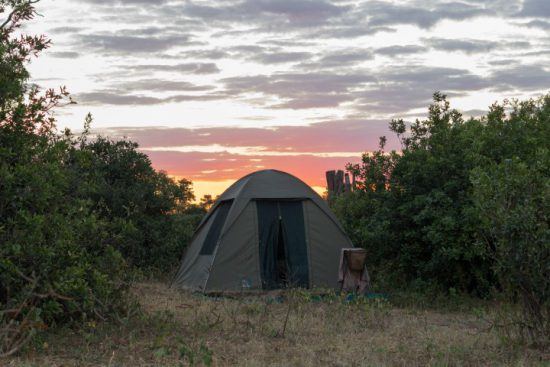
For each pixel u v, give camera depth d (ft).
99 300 28.99
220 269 44.06
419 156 47.50
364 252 43.32
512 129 45.91
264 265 44.96
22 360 22.18
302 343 27.09
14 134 29.09
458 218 43.16
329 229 46.73
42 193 27.63
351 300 38.45
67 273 26.68
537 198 26.94
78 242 30.40
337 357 24.40
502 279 27.68
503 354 24.98
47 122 30.91
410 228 47.19
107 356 23.47
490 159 42.63
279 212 46.09
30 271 26.30
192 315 33.09
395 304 41.37
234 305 37.01
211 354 23.52
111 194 58.44
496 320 28.22
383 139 53.06
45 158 29.68
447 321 34.73
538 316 26.32
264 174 47.26
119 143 63.93
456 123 49.85
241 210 45.37
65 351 24.09
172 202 64.03
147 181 63.10
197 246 49.29
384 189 50.11
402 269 48.14
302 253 45.42
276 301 38.96
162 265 58.34
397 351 25.85
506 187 26.94
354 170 52.11
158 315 30.42
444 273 45.16
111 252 31.14
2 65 29.50
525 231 26.09
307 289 44.21
